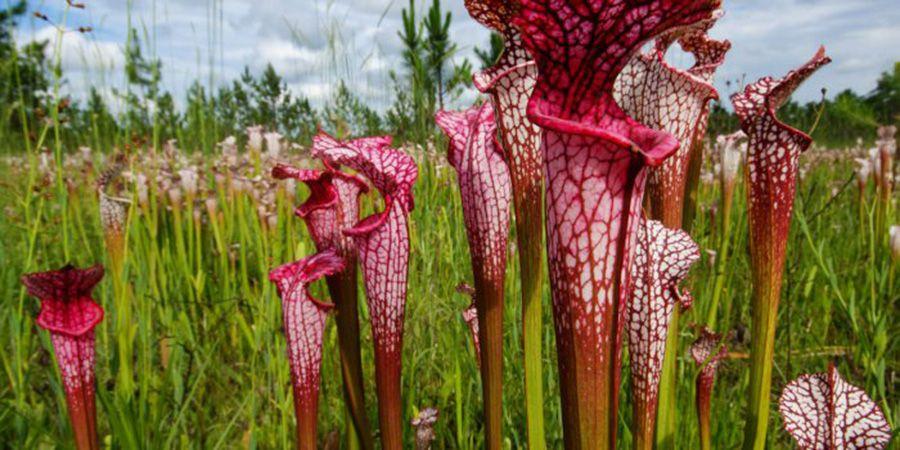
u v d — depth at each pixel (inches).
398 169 15.8
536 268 13.8
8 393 31.0
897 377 33.9
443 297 38.3
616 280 9.8
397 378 16.4
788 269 29.8
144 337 29.8
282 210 46.6
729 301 31.8
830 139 155.3
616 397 10.5
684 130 15.1
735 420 25.9
